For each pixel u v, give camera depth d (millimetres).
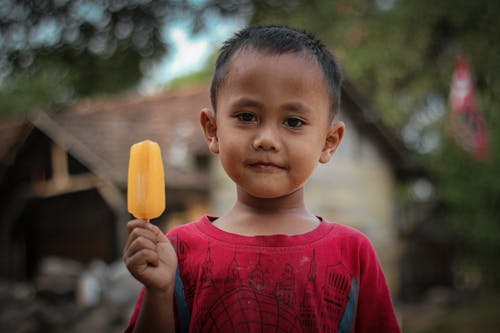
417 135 16219
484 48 14570
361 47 14898
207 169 12719
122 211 11750
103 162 11492
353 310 1817
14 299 11469
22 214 13602
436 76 15750
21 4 8047
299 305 1735
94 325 10438
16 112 20812
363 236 1932
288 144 1724
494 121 13938
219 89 1835
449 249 17172
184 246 1867
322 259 1801
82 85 10492
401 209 16438
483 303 14531
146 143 1711
